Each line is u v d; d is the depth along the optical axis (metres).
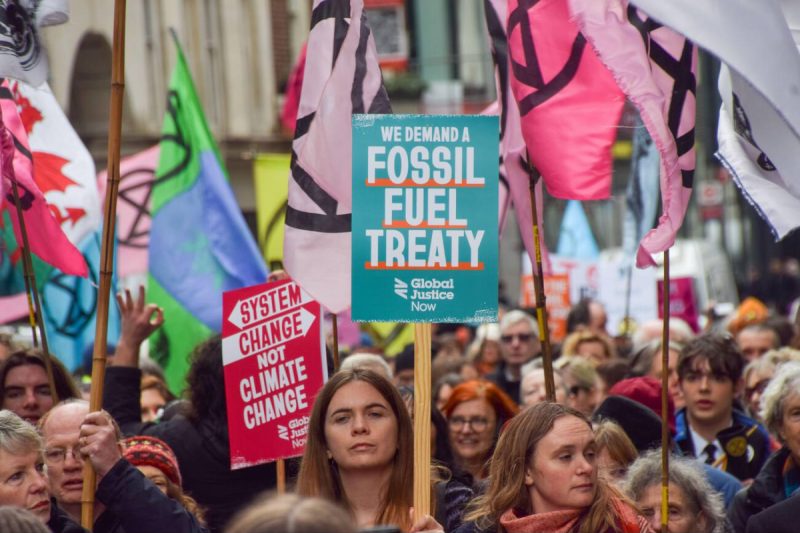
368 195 9.78
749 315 26.05
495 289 9.69
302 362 11.78
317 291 11.72
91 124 43.97
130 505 9.30
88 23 41.56
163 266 18.39
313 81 12.12
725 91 11.35
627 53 9.90
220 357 12.59
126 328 13.49
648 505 10.81
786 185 11.05
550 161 10.98
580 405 16.12
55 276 17.78
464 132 9.78
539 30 11.09
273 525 5.08
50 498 9.41
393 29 66.69
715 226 77.38
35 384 12.65
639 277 29.98
